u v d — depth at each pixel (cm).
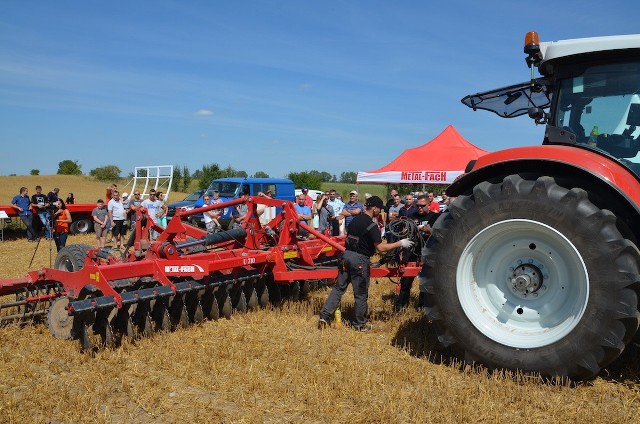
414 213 821
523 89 626
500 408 394
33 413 395
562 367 421
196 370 477
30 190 4503
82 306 516
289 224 722
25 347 552
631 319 398
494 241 463
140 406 407
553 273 451
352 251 611
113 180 6350
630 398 412
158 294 581
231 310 669
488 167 468
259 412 395
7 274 1027
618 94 464
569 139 475
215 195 1438
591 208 416
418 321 636
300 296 793
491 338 448
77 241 1709
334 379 449
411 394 423
